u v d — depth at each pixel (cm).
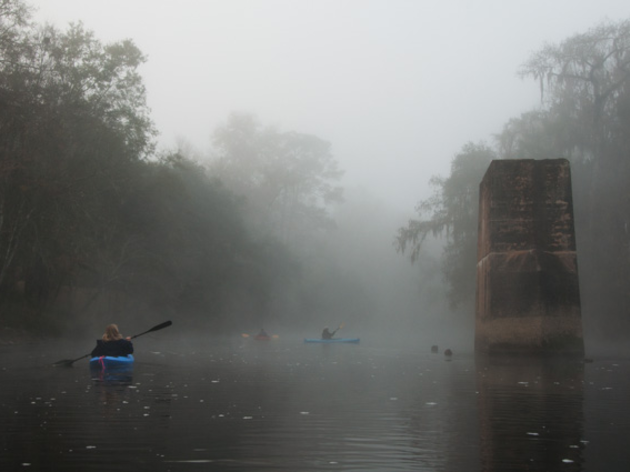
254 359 1964
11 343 2584
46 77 2912
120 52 3266
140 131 3425
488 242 2266
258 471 525
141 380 1223
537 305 2167
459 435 687
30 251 2927
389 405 913
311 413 827
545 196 2222
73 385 1118
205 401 926
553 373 1523
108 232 3519
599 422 776
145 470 523
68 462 546
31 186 2614
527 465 555
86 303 3584
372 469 537
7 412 804
